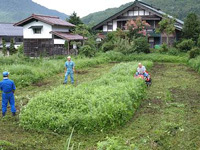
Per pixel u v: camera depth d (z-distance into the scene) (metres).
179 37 30.78
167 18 27.33
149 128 6.75
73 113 6.75
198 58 19.95
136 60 23.11
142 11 32.22
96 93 8.05
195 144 5.87
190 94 10.68
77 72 17.11
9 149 5.34
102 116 6.66
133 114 7.84
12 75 13.12
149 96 10.18
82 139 6.11
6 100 7.66
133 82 10.08
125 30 29.97
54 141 5.98
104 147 5.27
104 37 32.78
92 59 22.48
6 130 6.59
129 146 5.53
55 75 15.75
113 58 25.23
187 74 16.30
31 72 14.12
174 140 6.07
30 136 6.22
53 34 28.53
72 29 32.66
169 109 8.47
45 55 26.91
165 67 20.11
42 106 7.30
